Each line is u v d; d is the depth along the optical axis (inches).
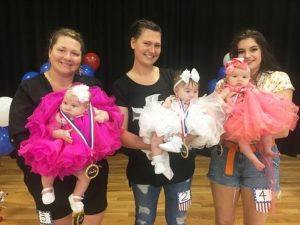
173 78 81.7
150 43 78.4
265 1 194.1
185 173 83.0
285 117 74.8
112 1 205.3
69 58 70.6
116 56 211.5
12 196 148.2
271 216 128.5
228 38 202.5
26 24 205.8
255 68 82.0
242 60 77.8
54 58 71.1
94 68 178.2
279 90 79.6
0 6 201.8
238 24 199.9
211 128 73.7
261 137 76.5
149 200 85.0
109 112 72.8
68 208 74.8
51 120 68.6
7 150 116.8
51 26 206.4
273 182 78.5
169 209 87.2
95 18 208.1
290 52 194.1
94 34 209.8
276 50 197.0
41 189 73.4
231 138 76.7
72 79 76.4
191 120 73.6
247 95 76.0
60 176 68.1
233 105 76.4
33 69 211.8
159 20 206.4
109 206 138.3
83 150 66.4
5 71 208.8
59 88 74.4
